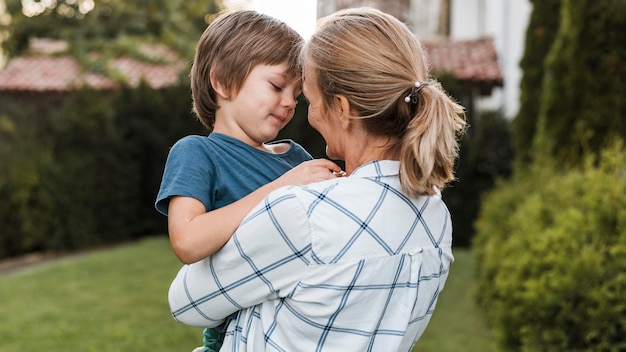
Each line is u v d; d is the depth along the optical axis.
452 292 7.52
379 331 1.43
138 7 18.75
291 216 1.39
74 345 5.88
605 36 5.24
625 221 3.69
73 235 11.67
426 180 1.41
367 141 1.49
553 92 5.57
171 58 16.53
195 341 5.96
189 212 1.51
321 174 1.52
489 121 11.48
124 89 12.54
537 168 5.84
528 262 4.05
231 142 1.64
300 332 1.41
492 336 5.64
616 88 5.24
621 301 3.47
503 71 12.98
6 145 11.51
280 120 1.68
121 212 12.27
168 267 9.48
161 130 12.48
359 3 4.42
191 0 20.44
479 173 11.45
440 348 5.40
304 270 1.40
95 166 11.88
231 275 1.44
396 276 1.43
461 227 11.43
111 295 7.85
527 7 10.56
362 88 1.42
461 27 16.19
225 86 1.65
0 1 19.98
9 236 11.45
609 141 4.98
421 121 1.40
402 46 1.45
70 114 11.76
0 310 7.19
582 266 3.61
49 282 8.59
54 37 19.61
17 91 15.02
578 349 3.59
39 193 11.43
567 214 4.11
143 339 6.02
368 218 1.42
